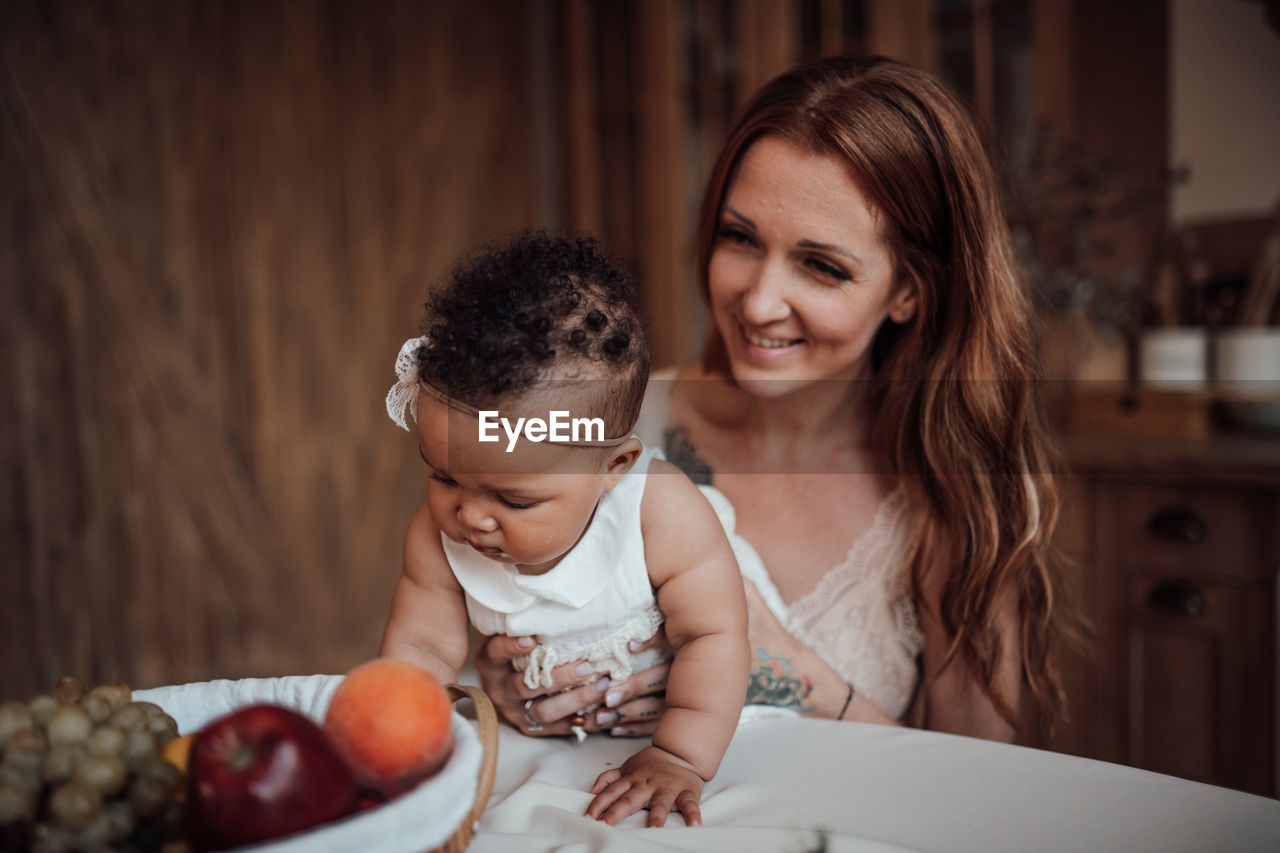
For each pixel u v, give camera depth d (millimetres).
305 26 2412
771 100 846
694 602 659
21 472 2002
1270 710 1395
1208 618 1445
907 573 928
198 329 2252
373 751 428
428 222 2707
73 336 2064
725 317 895
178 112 2199
